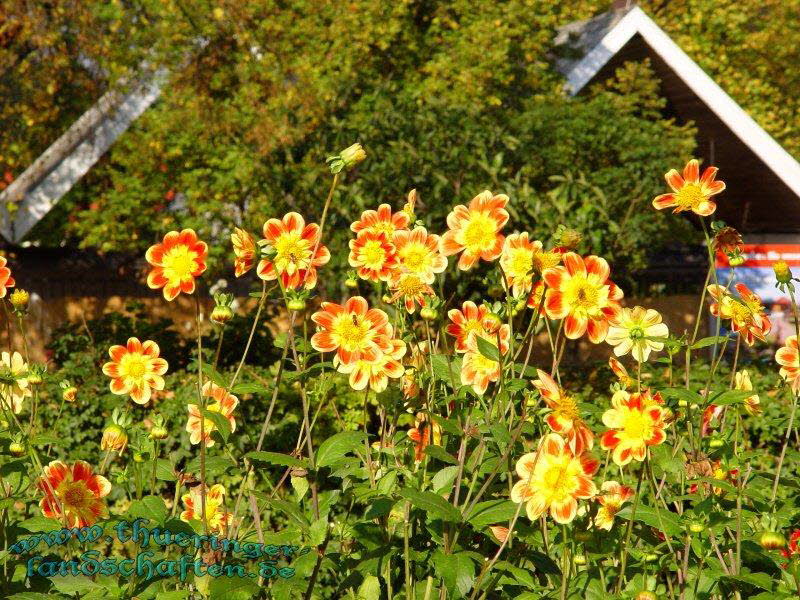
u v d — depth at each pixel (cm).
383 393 325
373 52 1889
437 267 343
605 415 293
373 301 1027
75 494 305
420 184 1118
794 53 3061
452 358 346
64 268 2011
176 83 1706
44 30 1669
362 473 327
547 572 311
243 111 1642
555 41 2098
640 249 1223
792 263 2066
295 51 1723
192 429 316
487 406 312
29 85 1766
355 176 1205
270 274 310
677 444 355
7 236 1752
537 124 1256
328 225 1123
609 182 1201
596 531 332
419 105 1222
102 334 944
